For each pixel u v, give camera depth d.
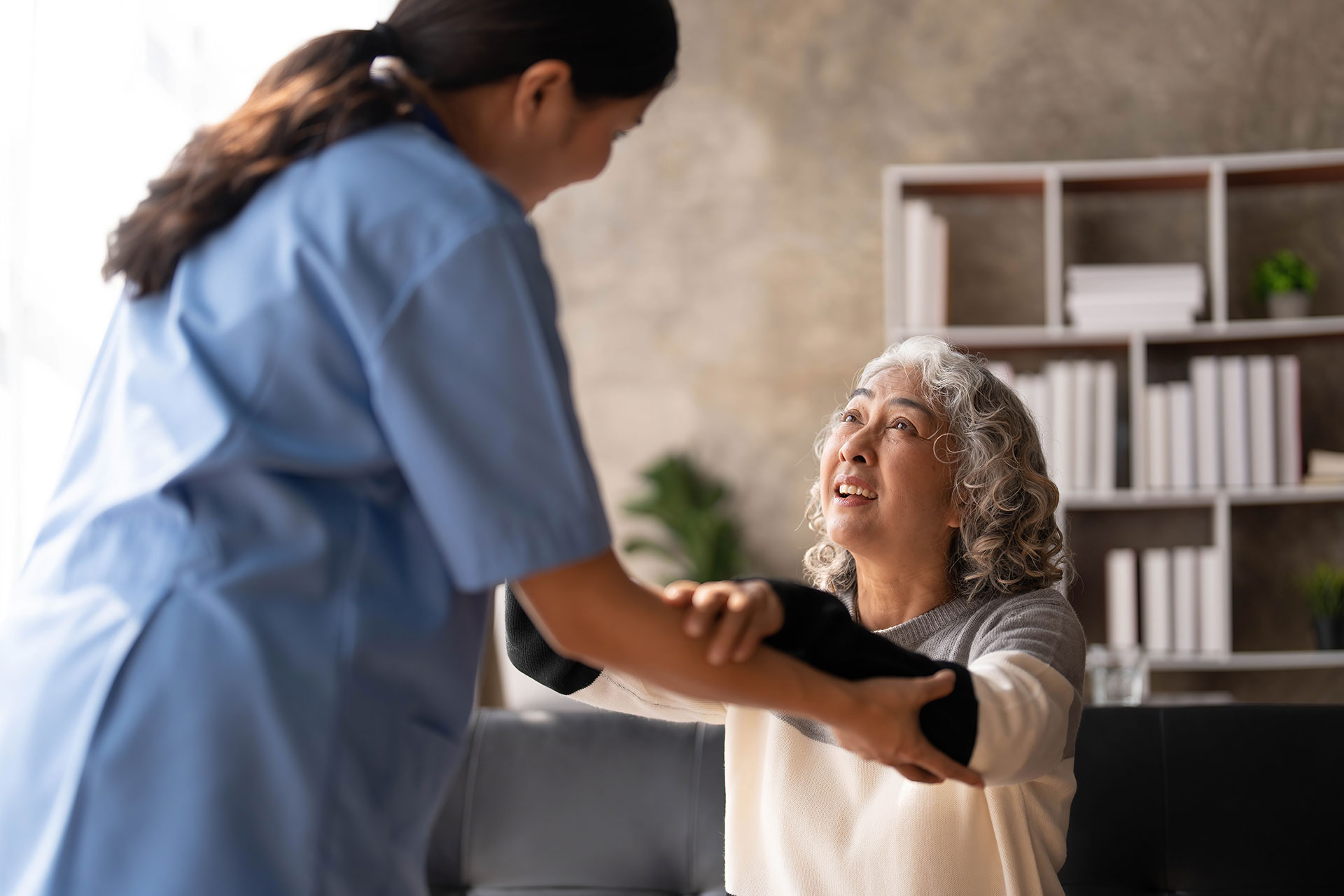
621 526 4.62
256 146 0.81
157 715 0.72
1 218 1.76
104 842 0.71
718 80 4.74
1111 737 1.64
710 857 1.79
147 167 2.22
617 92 0.86
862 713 0.87
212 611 0.73
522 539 0.74
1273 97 4.46
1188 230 4.45
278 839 0.72
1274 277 4.21
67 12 1.99
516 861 1.82
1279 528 4.26
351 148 0.80
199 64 2.46
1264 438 3.98
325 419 0.76
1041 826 1.19
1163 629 3.94
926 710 0.91
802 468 4.57
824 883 1.21
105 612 0.75
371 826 0.76
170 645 0.73
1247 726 1.62
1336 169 4.20
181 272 0.80
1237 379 4.00
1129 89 4.54
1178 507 4.29
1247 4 4.50
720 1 4.76
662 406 4.66
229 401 0.75
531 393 0.75
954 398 1.29
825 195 4.66
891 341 4.18
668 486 4.41
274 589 0.75
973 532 1.27
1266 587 4.25
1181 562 3.96
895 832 1.18
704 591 0.82
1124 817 1.61
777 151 4.70
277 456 0.75
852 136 4.67
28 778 0.73
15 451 1.77
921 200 4.58
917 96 4.65
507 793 1.85
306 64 0.86
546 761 1.87
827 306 4.63
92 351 2.02
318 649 0.74
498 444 0.75
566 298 4.73
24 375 1.88
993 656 1.06
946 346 1.37
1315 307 4.36
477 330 0.75
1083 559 4.32
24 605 0.80
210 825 0.71
